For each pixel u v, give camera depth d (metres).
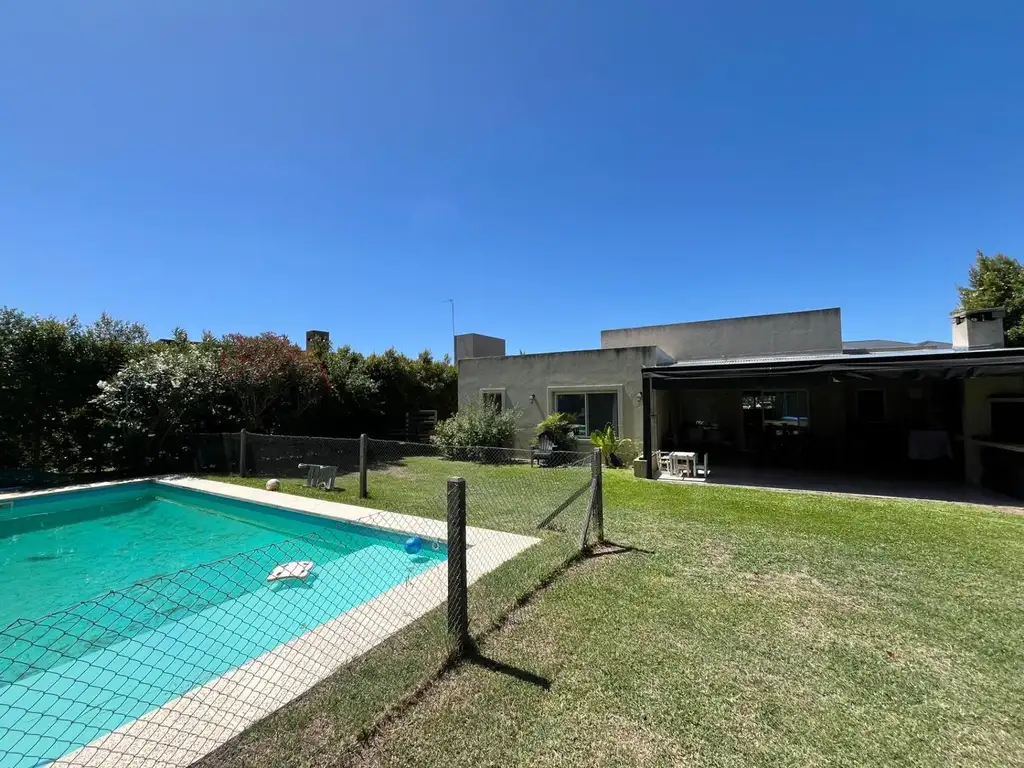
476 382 15.91
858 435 13.20
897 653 3.12
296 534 7.49
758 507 7.34
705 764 2.14
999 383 8.91
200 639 3.91
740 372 9.55
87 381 11.84
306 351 15.57
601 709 2.52
